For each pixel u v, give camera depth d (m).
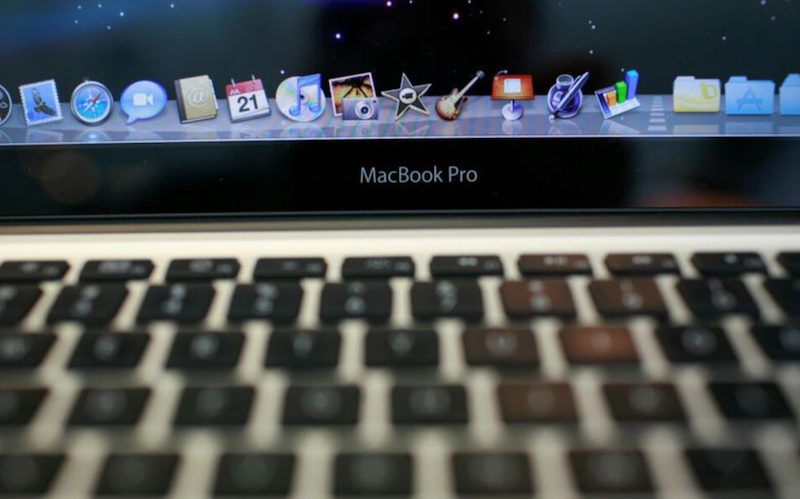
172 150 0.27
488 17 0.27
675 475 0.16
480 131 0.28
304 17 0.27
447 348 0.20
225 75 0.27
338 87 0.27
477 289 0.22
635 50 0.27
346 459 0.16
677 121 0.27
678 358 0.19
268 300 0.21
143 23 0.26
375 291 0.21
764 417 0.17
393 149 0.28
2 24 0.26
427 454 0.17
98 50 0.27
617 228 0.26
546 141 0.27
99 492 0.16
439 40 0.27
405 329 0.20
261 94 0.27
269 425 0.17
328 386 0.18
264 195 0.28
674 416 0.17
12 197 0.27
